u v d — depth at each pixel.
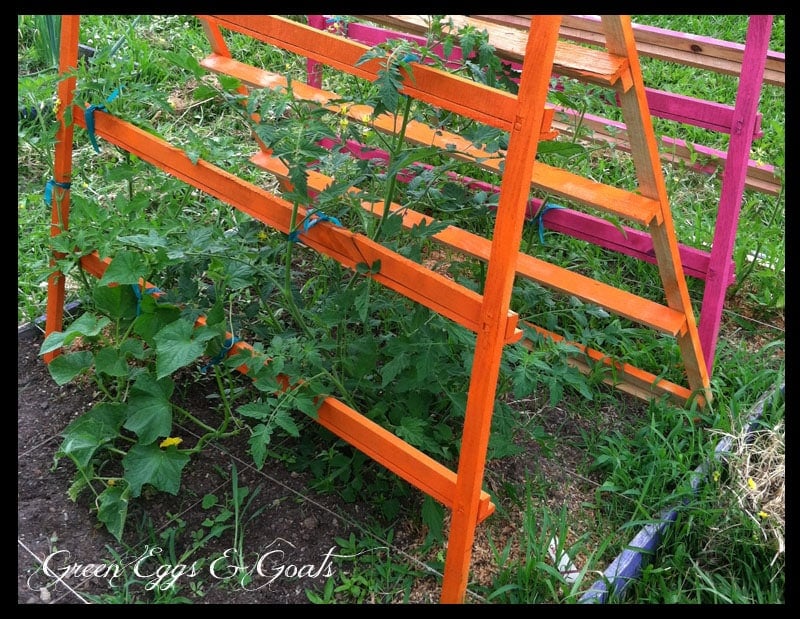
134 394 2.32
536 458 2.64
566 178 2.54
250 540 2.34
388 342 2.37
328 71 4.22
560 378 2.48
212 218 3.43
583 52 2.21
